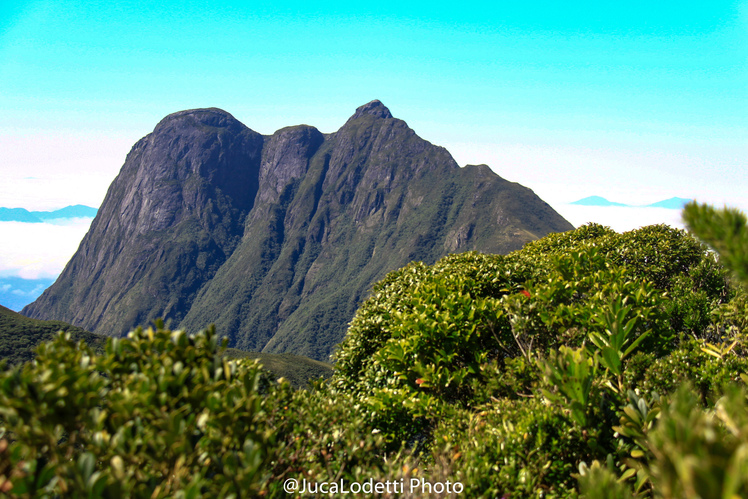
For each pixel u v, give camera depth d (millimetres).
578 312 6148
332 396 6027
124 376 3314
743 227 1634
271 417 4199
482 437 4621
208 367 3406
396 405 6066
